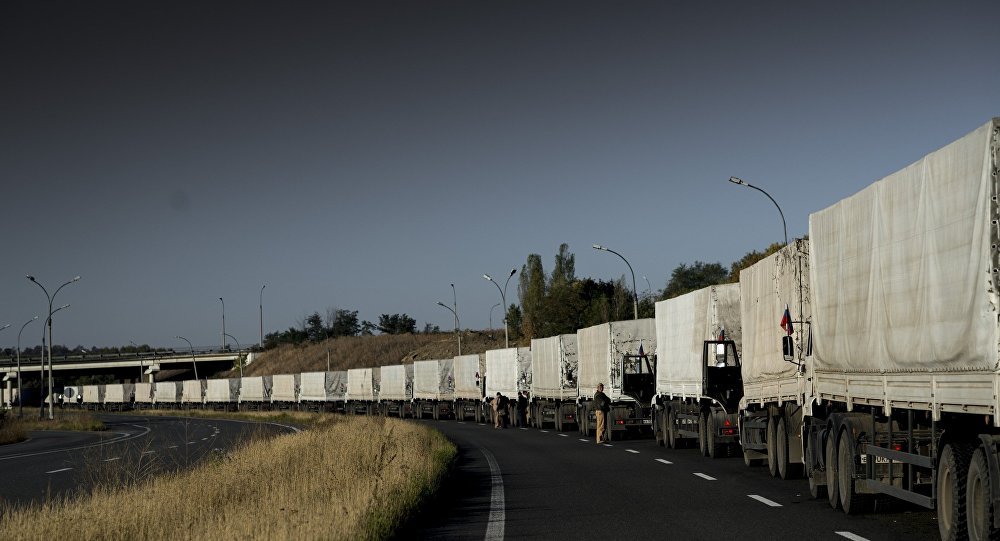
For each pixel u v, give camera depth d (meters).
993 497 9.39
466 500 16.83
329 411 84.69
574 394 42.81
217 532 11.42
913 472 11.91
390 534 11.72
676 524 13.14
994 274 9.16
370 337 166.62
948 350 10.22
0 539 11.78
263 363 160.62
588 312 87.19
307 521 11.48
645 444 32.25
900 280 11.73
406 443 25.97
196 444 38.34
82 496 16.02
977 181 9.56
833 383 14.59
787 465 18.81
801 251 16.59
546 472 22.12
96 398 141.38
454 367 64.00
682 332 27.72
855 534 11.92
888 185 12.18
